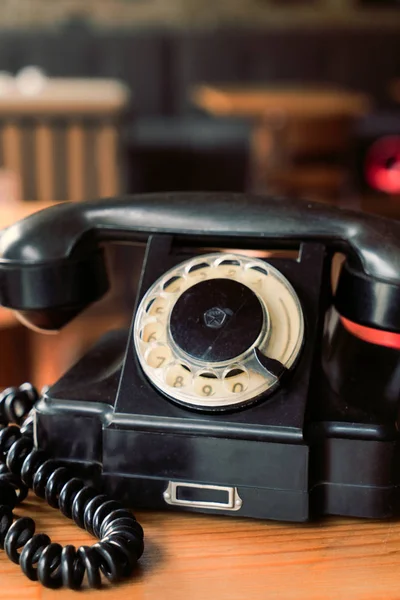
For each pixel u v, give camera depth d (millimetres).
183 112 3971
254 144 3336
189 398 509
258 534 503
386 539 500
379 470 506
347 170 3059
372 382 535
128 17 3945
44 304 582
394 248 540
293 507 506
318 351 527
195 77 3947
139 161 3658
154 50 3893
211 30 3945
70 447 526
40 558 467
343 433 506
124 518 488
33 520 505
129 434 513
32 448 536
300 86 3969
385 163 3354
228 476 508
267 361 508
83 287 589
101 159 2574
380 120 3834
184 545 495
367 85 4016
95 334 1760
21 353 934
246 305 522
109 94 2643
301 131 2951
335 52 3977
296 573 475
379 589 464
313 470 507
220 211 561
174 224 562
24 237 580
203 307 524
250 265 544
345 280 552
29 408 587
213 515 519
